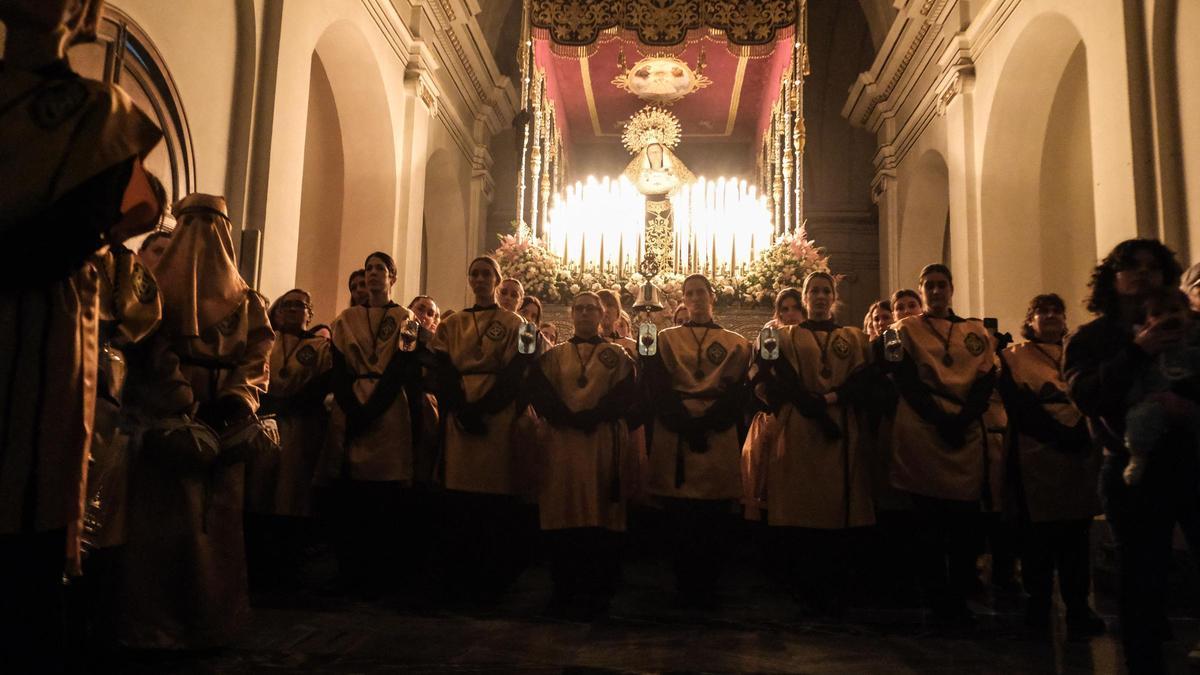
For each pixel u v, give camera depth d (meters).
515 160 15.60
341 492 4.99
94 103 2.03
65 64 2.07
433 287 13.26
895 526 5.25
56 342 2.05
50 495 2.01
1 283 1.95
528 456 5.20
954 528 4.55
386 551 5.16
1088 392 2.80
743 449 5.83
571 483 4.79
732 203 11.12
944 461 4.59
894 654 3.73
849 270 15.66
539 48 11.55
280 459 5.26
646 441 5.06
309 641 3.70
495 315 5.09
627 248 11.18
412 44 9.98
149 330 3.18
